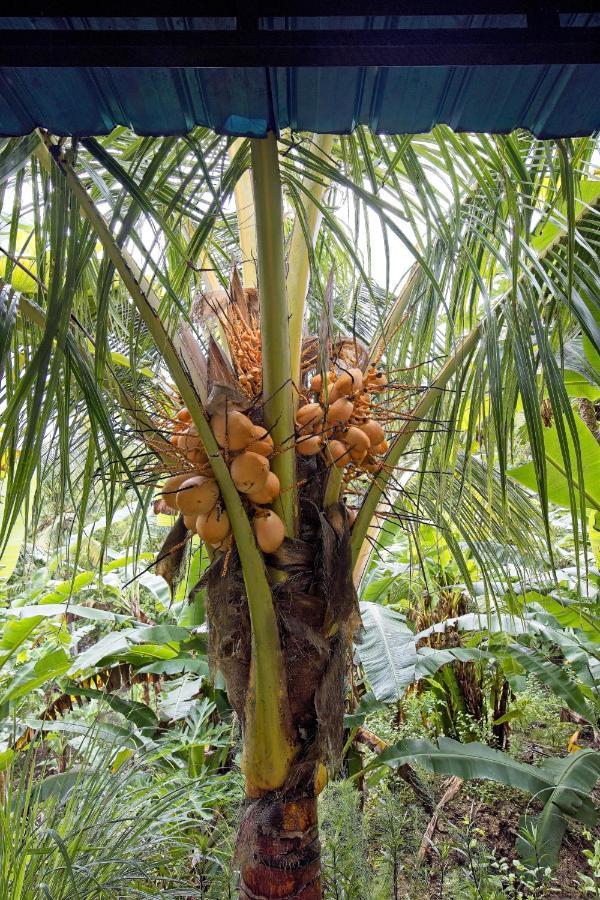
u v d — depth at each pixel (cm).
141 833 262
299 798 202
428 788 352
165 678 473
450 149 226
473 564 466
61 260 159
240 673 205
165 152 150
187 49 79
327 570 195
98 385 175
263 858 199
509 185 172
